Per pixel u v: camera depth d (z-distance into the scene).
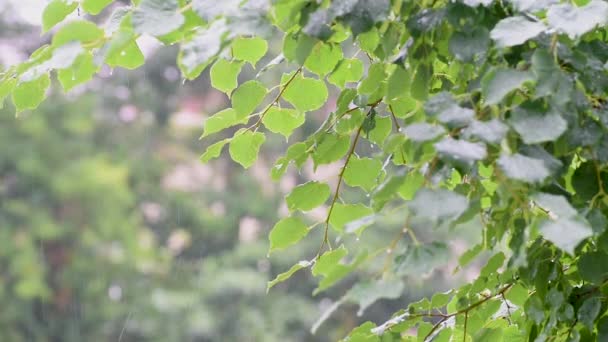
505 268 2.04
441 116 1.73
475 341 2.12
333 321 8.80
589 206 1.87
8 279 8.91
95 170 9.08
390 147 1.84
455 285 7.79
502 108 1.79
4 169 9.04
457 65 1.97
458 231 7.69
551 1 1.82
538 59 1.74
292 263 8.75
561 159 1.89
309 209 2.12
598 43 1.90
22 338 8.93
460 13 1.84
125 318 8.93
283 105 6.16
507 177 1.71
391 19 1.94
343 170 2.11
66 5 1.99
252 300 8.81
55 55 1.80
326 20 1.82
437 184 1.75
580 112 1.81
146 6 1.79
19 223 8.96
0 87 1.98
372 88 2.05
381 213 1.72
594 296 1.97
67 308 9.03
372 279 1.71
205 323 8.57
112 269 9.05
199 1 1.79
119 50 1.81
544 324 2.04
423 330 2.12
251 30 1.77
